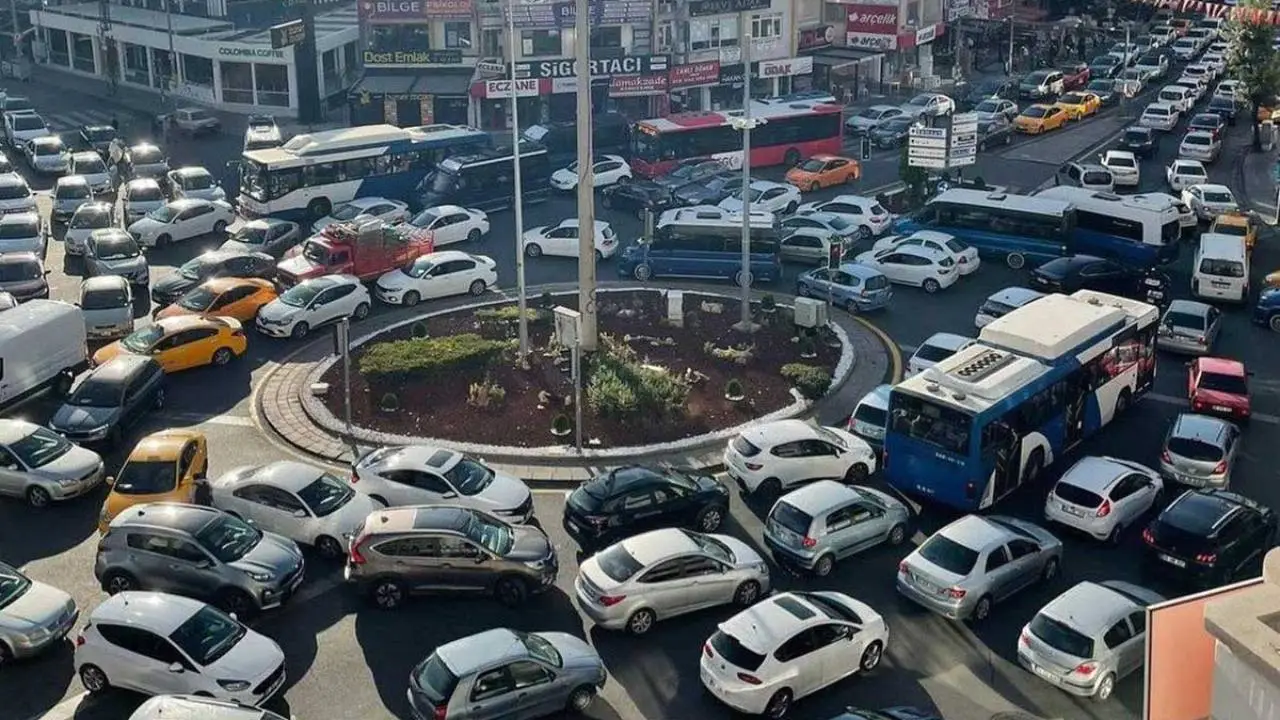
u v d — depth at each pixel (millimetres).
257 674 20578
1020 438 27906
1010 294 38281
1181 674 11484
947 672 21984
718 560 23562
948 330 39312
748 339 37156
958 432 26797
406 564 23516
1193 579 24438
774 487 28359
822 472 28781
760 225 43469
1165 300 41594
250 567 23359
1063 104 72125
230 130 70250
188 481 27016
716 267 44000
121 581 23828
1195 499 25750
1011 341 29656
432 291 41719
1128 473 26953
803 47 77938
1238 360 36875
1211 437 28797
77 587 24625
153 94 79938
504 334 36969
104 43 80500
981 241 46812
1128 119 73625
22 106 70938
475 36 67875
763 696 20234
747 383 34125
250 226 46906
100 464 28562
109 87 79500
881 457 30453
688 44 71375
